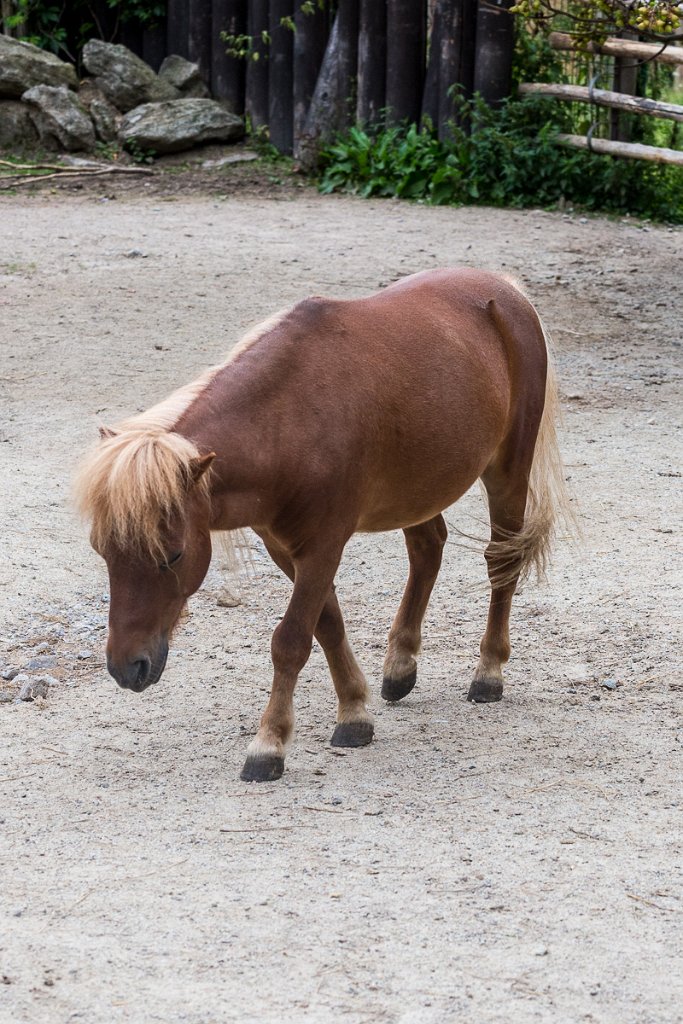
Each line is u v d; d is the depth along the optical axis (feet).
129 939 10.74
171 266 38.27
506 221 45.70
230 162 54.80
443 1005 9.81
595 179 48.16
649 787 13.65
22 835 12.63
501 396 15.43
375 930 10.84
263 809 13.12
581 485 23.29
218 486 12.67
